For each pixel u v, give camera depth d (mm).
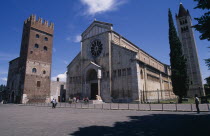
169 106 25500
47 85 57531
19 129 10383
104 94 40844
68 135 8625
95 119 14438
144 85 40656
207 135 7992
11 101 56656
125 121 13039
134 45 55750
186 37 75500
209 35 8531
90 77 46906
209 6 8117
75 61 51312
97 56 45688
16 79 57250
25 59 54000
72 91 49125
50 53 61094
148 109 22172
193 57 72062
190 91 68188
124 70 39156
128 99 36812
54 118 15500
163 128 10023
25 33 58906
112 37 44594
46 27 61469
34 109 27531
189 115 15805
